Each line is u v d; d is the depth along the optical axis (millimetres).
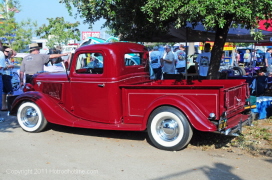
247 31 8602
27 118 6320
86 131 6391
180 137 4883
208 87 4688
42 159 4766
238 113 5605
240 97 5465
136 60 6098
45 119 6152
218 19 4922
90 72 5887
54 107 5969
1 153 5043
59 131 6398
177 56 12172
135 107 5336
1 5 17094
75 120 5777
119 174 4168
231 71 12758
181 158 4738
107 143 5562
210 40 9453
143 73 6301
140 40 7652
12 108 6328
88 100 5668
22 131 6391
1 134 6176
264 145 5305
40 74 6586
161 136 5082
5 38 16625
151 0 5148
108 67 5379
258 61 19328
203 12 4691
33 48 7793
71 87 5859
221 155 4859
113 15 6516
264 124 6707
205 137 5727
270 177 4020
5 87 8461
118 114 5457
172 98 4855
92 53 5609
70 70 5840
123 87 5383
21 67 7859
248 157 4762
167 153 4965
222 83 6062
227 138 5672
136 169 4332
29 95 6113
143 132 6242
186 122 4816
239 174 4117
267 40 8906
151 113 5078
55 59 9375
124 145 5434
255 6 4723
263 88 8430
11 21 16812
